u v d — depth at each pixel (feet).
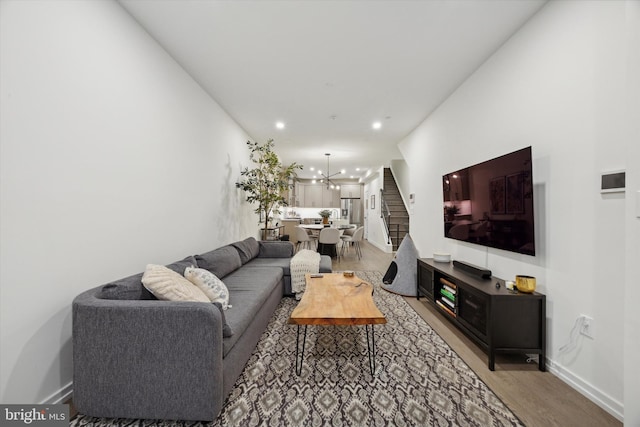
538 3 6.36
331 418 4.74
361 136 17.24
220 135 12.39
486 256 8.71
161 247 7.92
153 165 7.56
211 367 4.42
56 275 4.83
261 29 7.27
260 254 14.23
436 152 12.51
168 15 6.72
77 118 5.22
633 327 4.18
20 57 4.24
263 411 4.89
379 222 27.66
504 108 7.80
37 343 4.55
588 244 5.32
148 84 7.36
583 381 5.39
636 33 4.15
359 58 8.64
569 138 5.74
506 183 7.33
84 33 5.37
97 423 4.58
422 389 5.57
